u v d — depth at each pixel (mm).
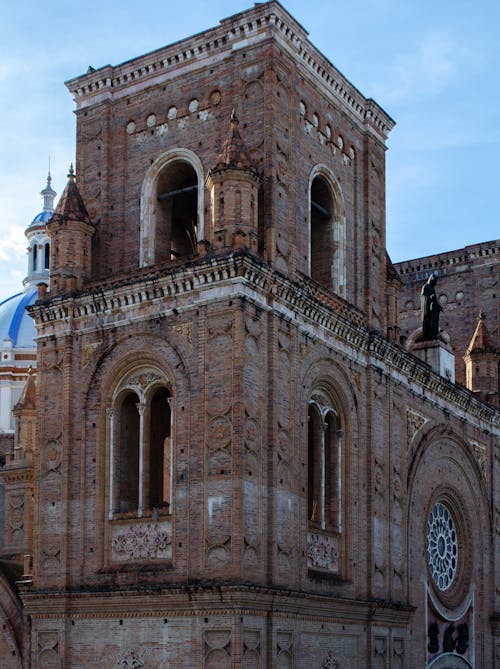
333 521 47469
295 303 44938
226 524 40250
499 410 65875
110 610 42688
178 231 54406
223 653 39250
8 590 48219
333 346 47938
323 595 44250
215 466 41094
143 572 42281
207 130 48344
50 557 45094
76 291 47625
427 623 54469
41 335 47781
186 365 43062
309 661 43219
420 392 56062
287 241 46094
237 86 47375
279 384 43438
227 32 48125
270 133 45969
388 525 50594
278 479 42406
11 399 78125
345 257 51750
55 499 45656
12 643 47188
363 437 49812
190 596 40188
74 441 45875
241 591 39219
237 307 41875
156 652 41094
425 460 56531
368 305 52625
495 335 73062
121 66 51188
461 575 59844
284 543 42312
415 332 75938
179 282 43781
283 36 47562
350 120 53531
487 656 60719
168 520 42594
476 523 61969
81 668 43062
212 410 41688
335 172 51719
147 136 50156
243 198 43594
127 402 46438
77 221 48406
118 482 45125
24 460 57906
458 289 75375
